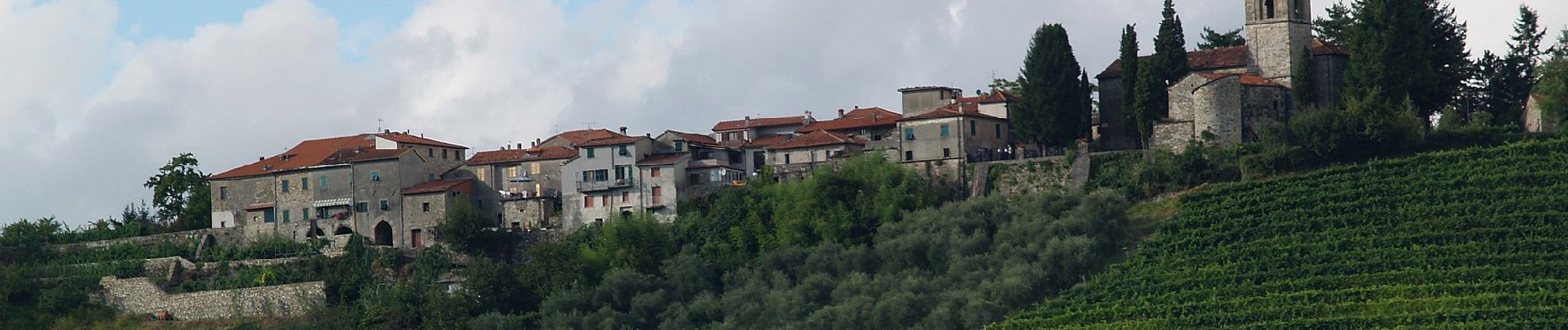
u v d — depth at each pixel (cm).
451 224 17900
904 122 17888
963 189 17500
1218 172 16725
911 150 17838
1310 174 16150
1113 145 18188
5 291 17500
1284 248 14925
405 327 16250
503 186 19138
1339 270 14450
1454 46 17538
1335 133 16375
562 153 19088
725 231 17288
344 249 18075
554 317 15812
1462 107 17800
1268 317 13850
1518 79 17838
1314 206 15638
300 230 19012
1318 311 13838
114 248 18838
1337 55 17712
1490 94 17888
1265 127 16750
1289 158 16475
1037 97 17875
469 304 16438
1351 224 15312
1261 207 15750
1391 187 15662
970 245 15662
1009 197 17300
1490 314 13300
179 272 18150
